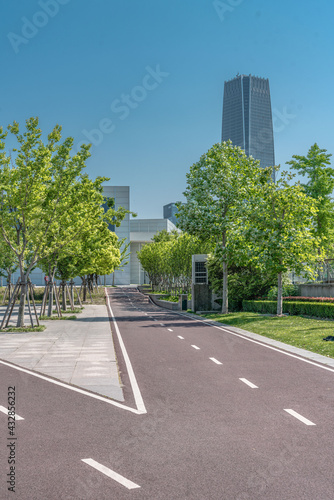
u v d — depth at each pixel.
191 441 6.84
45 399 9.36
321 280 36.59
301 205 30.88
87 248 33.44
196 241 40.09
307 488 5.29
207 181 37.66
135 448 6.56
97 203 30.62
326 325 22.77
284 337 19.69
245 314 33.72
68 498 5.06
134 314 38.78
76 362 13.84
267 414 8.23
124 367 13.05
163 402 9.11
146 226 131.50
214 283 41.06
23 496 5.10
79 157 25.25
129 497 5.09
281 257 30.11
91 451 6.44
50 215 25.41
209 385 10.62
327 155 46.94
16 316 33.12
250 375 11.78
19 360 14.21
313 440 6.86
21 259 24.44
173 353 15.77
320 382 10.90
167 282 77.31
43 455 6.29
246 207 34.28
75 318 32.62
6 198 24.28
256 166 38.44
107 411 8.49
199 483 5.43
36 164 23.98
